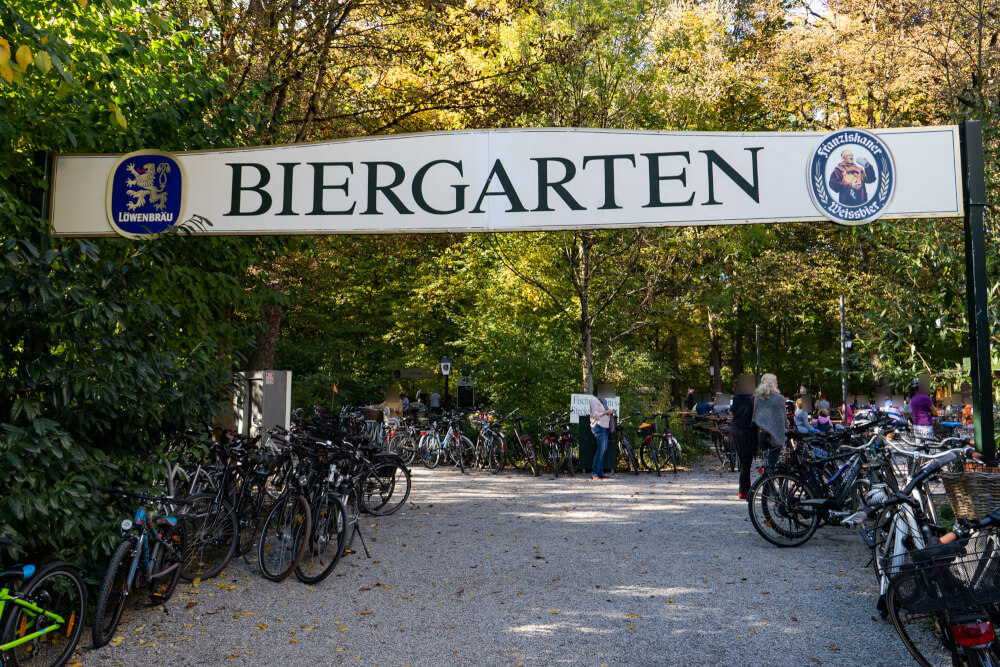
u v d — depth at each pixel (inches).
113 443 216.2
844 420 576.4
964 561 136.2
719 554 275.6
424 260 879.1
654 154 258.7
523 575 248.8
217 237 300.2
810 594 223.1
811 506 285.9
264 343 534.6
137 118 283.4
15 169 263.9
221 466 281.7
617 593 227.1
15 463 171.0
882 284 537.3
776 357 1218.6
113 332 208.4
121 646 185.2
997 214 325.4
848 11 654.5
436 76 528.1
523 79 526.9
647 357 665.6
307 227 267.3
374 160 267.3
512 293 640.4
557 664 172.6
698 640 186.2
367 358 1053.2
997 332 293.6
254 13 444.5
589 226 258.8
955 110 359.3
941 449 257.0
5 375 190.7
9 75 170.1
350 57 518.9
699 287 659.4
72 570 174.4
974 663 134.7
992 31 370.9
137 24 289.0
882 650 177.3
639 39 573.9
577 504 394.3
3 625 156.2
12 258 177.6
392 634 193.3
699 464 605.6
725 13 759.7
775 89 760.3
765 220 253.0
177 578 219.1
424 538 308.2
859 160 250.4
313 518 246.1
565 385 622.2
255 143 328.2
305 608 214.8
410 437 613.9
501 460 538.9
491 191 262.8
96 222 266.7
